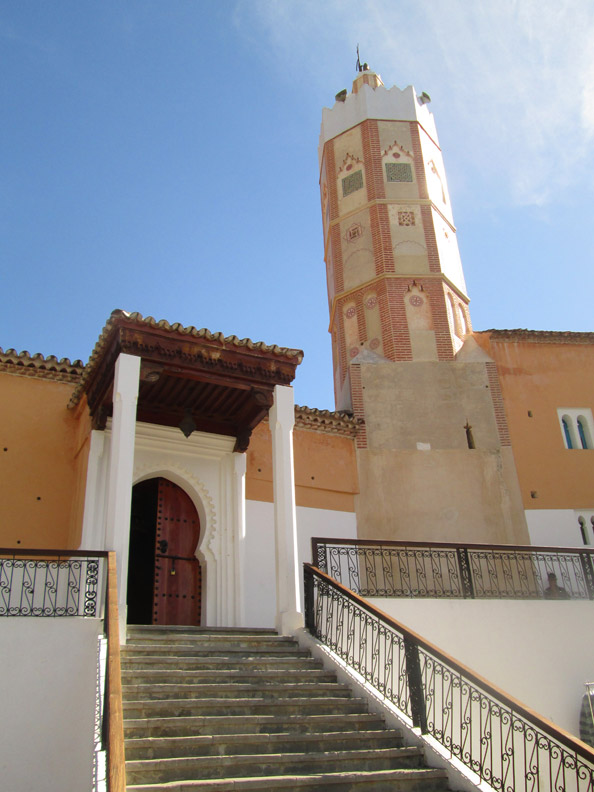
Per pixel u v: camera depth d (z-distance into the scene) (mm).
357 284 17547
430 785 5871
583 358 16812
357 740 6480
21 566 7973
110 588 7004
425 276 17203
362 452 14961
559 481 15250
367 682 7559
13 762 6625
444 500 14664
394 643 7355
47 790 6605
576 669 10336
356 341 17125
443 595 10336
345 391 16578
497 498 14844
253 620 11984
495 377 16156
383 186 18203
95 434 10922
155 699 6652
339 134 19625
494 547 11234
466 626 9984
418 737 6473
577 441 15875
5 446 11188
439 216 18391
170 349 9953
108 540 8477
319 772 5918
